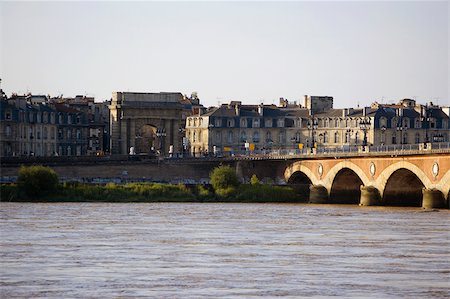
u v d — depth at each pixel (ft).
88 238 445.78
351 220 543.80
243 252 401.49
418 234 465.06
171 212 602.44
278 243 431.43
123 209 624.59
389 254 396.37
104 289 323.57
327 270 357.82
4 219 534.78
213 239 445.37
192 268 361.10
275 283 333.83
